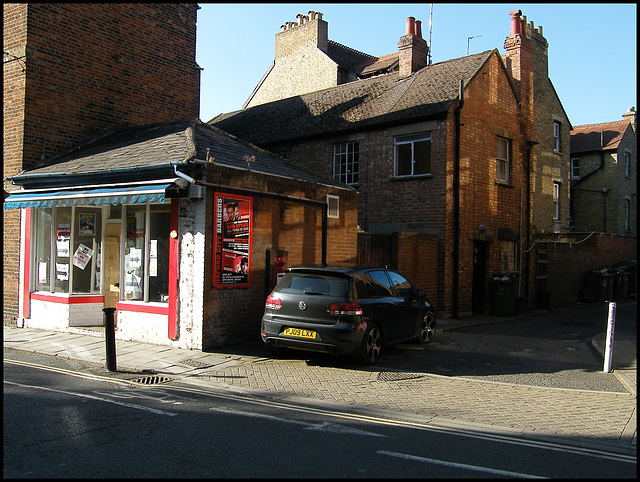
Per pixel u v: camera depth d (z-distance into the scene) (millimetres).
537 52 22875
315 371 8523
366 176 16734
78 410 6082
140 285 10695
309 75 26922
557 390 7742
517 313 16656
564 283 20172
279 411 6320
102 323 11859
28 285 12227
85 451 4754
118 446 4906
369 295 9062
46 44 12477
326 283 8750
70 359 9094
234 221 10086
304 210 11703
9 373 7875
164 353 9445
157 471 4324
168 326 9977
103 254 11875
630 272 22938
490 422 6152
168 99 15336
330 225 12297
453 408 6707
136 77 14492
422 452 4996
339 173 17734
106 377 7875
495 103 16906
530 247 18031
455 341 11641
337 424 5840
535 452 5133
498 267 16844
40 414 5875
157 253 10438
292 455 4785
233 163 10188
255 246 10555
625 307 19281
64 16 12859
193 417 5930
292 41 27922
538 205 22609
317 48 26672
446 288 14992
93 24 13484
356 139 17078
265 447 4977
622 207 28594
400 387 7699
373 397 7137
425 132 15531
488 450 5141
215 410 6262
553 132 23766
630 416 6477
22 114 12047
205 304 9594
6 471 4266
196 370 8375
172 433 5324
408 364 9281
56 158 12227
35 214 12320
